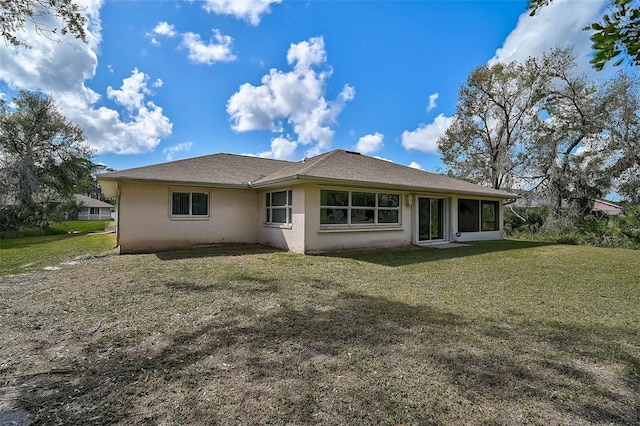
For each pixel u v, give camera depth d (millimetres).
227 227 11703
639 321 3963
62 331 3564
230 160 14141
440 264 8016
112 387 2465
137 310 4270
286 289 5398
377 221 11188
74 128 25641
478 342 3295
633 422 2096
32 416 2123
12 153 23375
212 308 4359
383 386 2475
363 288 5508
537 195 19359
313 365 2797
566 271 7184
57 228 20922
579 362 2898
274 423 2051
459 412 2170
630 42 1581
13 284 5742
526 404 2268
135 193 10000
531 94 19453
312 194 9680
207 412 2158
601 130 16672
